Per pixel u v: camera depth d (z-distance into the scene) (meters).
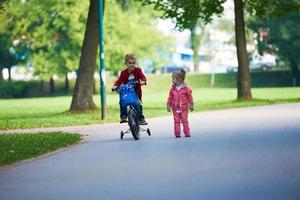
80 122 50.25
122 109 33.69
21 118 59.91
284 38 147.00
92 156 26.94
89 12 64.00
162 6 74.50
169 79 168.88
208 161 23.19
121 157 26.00
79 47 144.50
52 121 52.16
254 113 51.88
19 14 143.88
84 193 17.84
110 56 144.12
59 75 148.62
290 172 19.64
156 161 24.03
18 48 151.88
